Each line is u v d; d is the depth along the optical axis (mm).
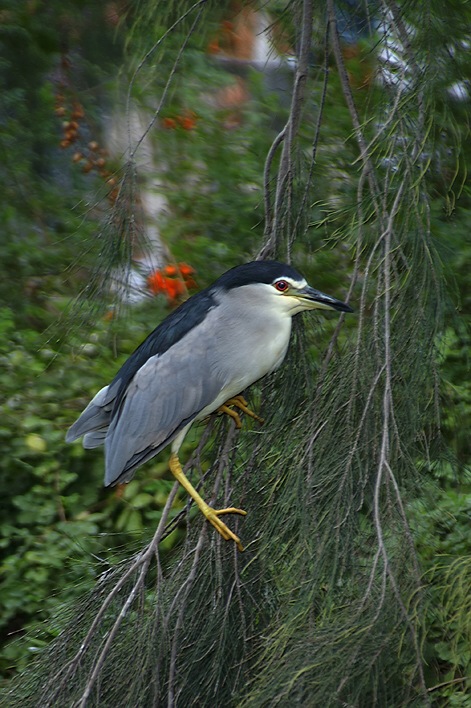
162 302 11734
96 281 7129
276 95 11969
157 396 6594
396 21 6871
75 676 6523
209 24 10117
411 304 6160
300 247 9141
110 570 6930
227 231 12219
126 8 11039
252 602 6445
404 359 6090
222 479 6574
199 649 6336
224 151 12094
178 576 6527
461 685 6465
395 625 5375
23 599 10328
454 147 6871
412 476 5895
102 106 14047
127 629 6613
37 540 10852
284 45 9188
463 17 7207
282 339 6508
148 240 7484
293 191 7137
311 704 5305
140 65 7398
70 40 14000
